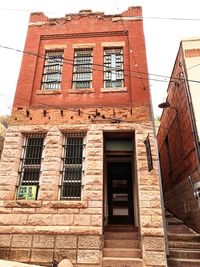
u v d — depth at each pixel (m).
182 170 11.56
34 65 10.80
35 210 8.35
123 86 10.30
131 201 10.76
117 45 10.92
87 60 10.95
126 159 10.82
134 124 9.34
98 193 8.41
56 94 10.18
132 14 11.41
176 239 9.02
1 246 8.00
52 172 8.84
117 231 9.20
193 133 9.41
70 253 7.78
